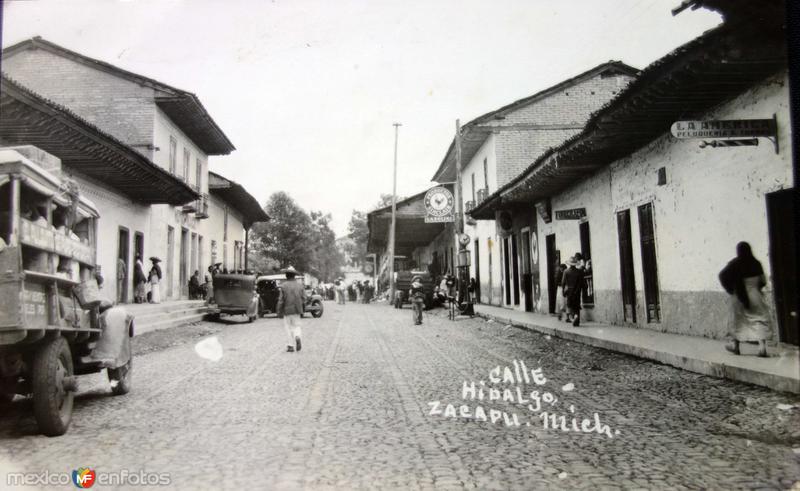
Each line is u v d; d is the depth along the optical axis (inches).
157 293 909.2
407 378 349.4
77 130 546.6
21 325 205.2
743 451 195.2
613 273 597.3
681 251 460.8
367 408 268.5
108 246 784.3
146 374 382.0
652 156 505.7
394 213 1656.0
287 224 2657.5
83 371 296.5
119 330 303.3
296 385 331.3
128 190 826.8
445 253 1622.8
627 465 183.0
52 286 233.6
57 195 257.1
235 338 618.8
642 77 362.3
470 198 1278.3
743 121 336.8
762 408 247.3
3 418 256.1
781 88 333.7
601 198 620.1
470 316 893.8
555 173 646.5
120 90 903.7
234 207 1617.9
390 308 1369.3
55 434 224.1
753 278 336.8
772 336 349.1
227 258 1515.7
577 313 586.2
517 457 192.9
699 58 328.5
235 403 283.3
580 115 1005.8
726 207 396.5
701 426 228.2
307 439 216.1
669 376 333.4
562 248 746.8
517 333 617.9
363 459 191.2
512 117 1002.7
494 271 1104.8
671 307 480.1
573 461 187.9
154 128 905.5
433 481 169.3
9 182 215.9
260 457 193.6
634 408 261.7
